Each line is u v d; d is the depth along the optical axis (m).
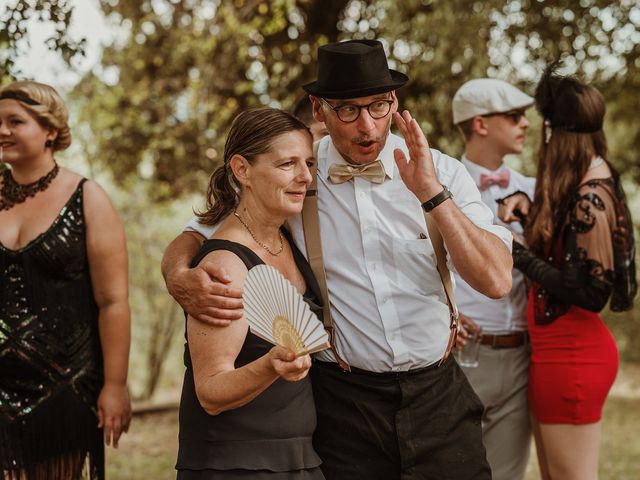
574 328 3.55
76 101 8.88
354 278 2.70
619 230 3.50
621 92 8.08
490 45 7.38
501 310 3.73
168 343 11.87
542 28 7.62
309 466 2.51
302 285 2.66
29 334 3.17
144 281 11.73
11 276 3.19
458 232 2.46
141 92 8.75
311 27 8.47
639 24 7.54
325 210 2.73
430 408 2.71
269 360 2.12
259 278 2.12
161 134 8.76
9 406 3.13
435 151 2.79
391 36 7.14
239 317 2.35
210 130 8.66
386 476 2.72
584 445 3.58
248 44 8.52
